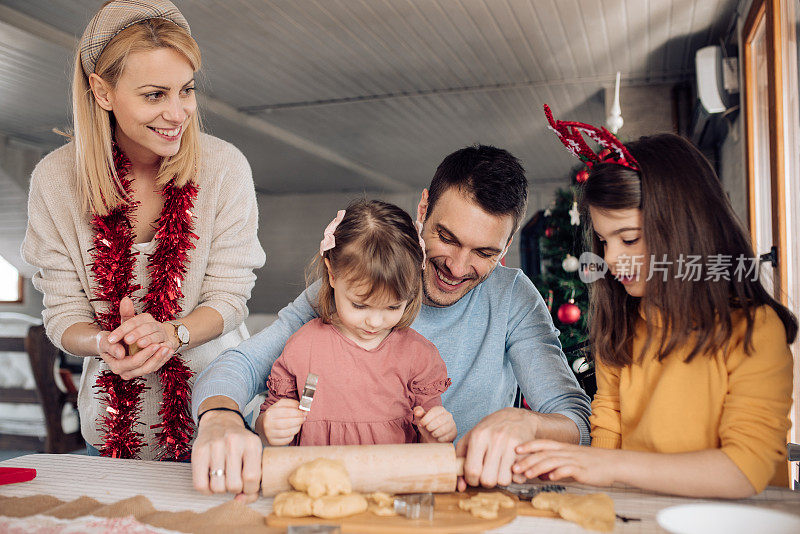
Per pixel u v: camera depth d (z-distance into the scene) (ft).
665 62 16.05
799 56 7.46
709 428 3.13
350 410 3.85
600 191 3.15
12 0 13.42
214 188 4.75
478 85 18.22
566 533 2.46
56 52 15.75
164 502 2.87
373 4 13.00
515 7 13.12
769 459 2.82
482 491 2.98
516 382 4.65
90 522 2.52
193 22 13.93
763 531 2.25
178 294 4.54
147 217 4.77
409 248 3.71
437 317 4.31
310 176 31.63
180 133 4.26
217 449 2.84
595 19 13.66
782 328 3.05
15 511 2.73
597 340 3.57
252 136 23.20
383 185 33.86
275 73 17.38
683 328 3.12
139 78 4.00
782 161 8.34
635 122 17.66
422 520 2.54
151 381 4.65
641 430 3.30
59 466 3.47
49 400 10.72
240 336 5.32
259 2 12.92
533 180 32.24
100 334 4.09
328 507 2.56
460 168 3.69
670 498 2.86
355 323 3.77
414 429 3.94
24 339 11.34
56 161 4.58
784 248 8.20
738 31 12.80
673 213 3.06
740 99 12.55
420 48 15.44
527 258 12.07
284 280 36.19
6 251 25.07
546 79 17.61
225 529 2.47
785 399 2.93
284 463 2.86
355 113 21.36
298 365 3.91
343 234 3.77
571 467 2.86
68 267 4.66
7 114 21.47
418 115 21.47
